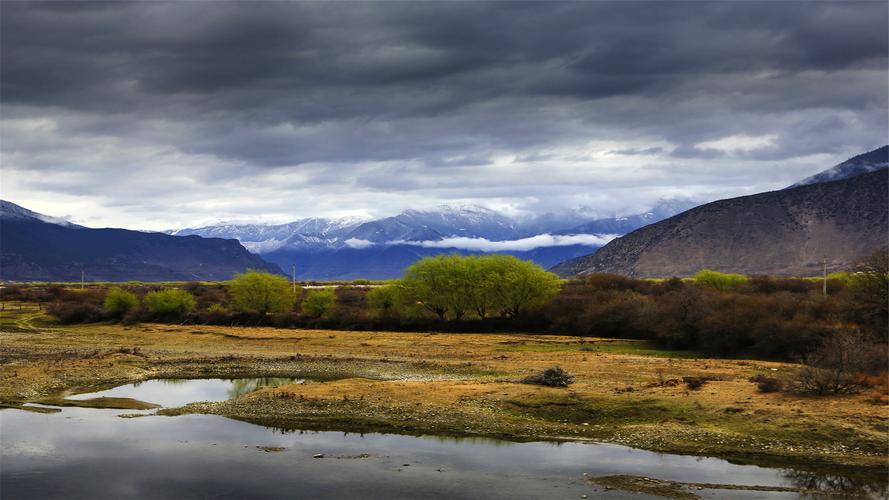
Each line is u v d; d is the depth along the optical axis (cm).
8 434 4175
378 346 8794
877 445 3719
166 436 4144
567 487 3253
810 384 4581
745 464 3569
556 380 5291
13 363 6988
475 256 11719
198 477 3378
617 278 13350
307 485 3269
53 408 4944
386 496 3128
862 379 4647
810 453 3694
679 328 8369
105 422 4506
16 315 12862
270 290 11988
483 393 4959
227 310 12362
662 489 3225
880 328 7156
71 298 14238
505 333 10512
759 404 4391
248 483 3294
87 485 3247
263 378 6600
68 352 8181
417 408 4691
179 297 12350
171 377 6650
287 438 4106
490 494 3155
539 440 4050
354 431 4266
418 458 3706
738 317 7756
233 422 4497
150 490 3188
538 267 11219
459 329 10844
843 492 3177
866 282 7781
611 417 4400
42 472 3441
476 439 4081
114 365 6994
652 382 5381
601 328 9856
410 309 11450
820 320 7631
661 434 4056
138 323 11800
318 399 4934
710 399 4559
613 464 3591
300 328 11288
